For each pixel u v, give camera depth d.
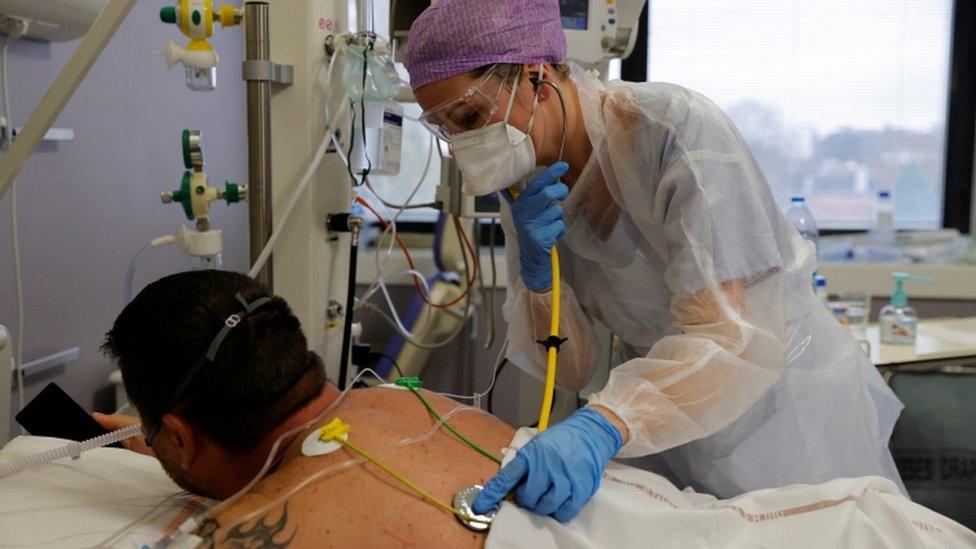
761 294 1.14
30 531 0.98
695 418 1.09
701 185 1.12
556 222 1.26
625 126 1.19
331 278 1.55
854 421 1.30
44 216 1.79
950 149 3.11
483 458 1.02
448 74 1.13
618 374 1.12
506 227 1.45
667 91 1.18
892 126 3.13
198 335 0.94
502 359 1.86
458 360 2.98
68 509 1.03
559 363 1.43
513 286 1.48
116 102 2.03
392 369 2.60
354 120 1.49
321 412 1.02
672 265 1.15
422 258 2.97
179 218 2.38
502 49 1.12
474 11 1.11
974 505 1.85
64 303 1.88
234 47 2.66
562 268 1.44
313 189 1.45
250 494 0.94
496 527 0.91
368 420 1.01
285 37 1.40
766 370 1.12
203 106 2.47
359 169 1.56
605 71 1.96
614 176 1.22
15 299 1.71
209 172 2.52
